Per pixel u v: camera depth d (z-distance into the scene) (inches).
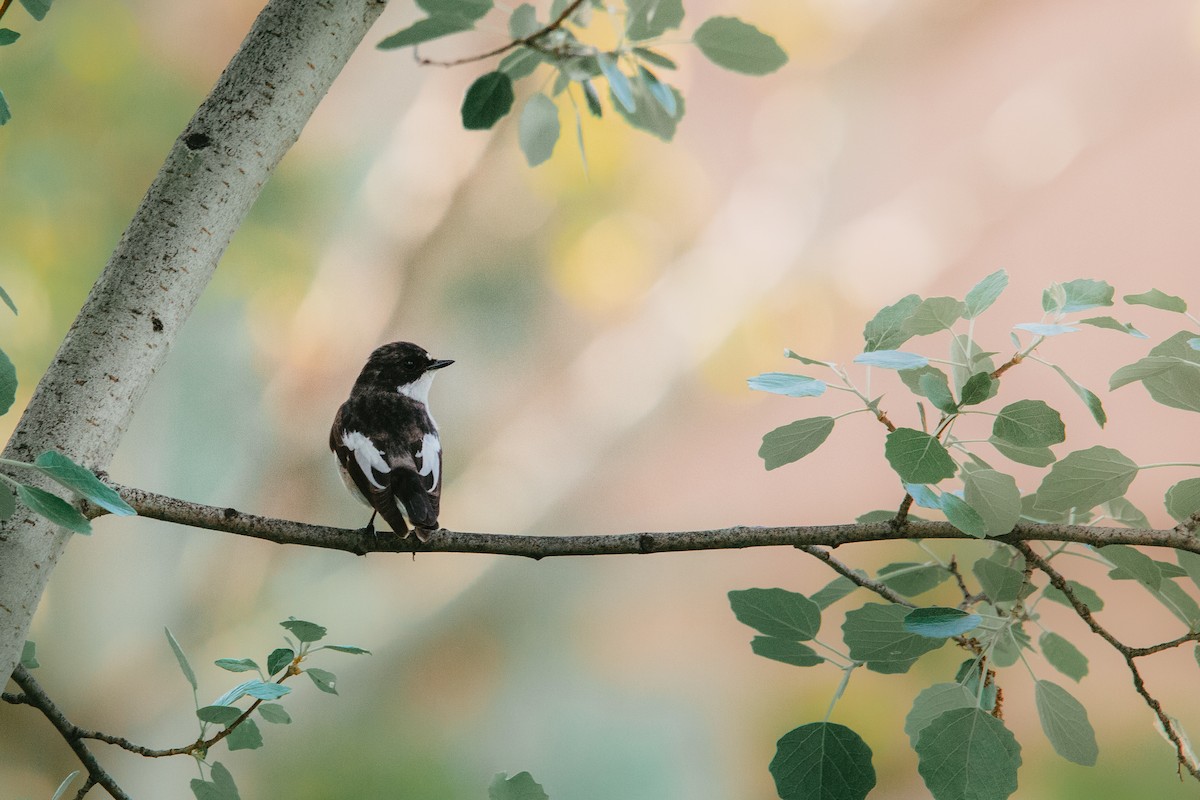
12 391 142.7
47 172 472.1
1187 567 176.7
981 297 169.3
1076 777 438.3
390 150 546.9
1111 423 655.1
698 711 592.7
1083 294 167.3
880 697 493.4
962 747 152.9
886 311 171.0
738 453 662.5
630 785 561.6
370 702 537.0
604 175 535.8
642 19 190.5
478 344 563.8
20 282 459.2
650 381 560.7
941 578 194.4
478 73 545.6
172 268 174.1
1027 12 563.2
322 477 547.5
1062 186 675.4
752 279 559.8
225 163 177.0
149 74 500.4
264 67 181.0
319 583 539.5
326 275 538.9
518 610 572.4
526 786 169.2
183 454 527.5
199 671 520.4
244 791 513.7
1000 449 173.8
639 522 656.4
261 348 530.9
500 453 564.7
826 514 670.5
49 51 484.1
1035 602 186.5
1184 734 173.3
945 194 569.3
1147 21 569.9
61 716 188.5
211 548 527.5
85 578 511.8
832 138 571.8
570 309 563.2
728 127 593.6
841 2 560.1
